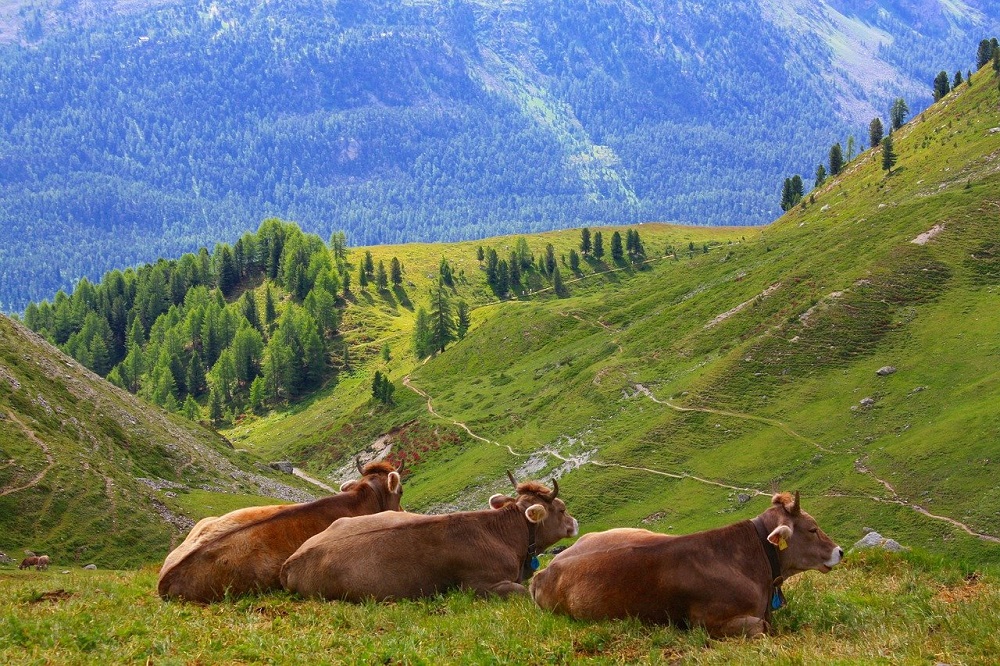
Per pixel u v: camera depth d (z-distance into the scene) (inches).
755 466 4104.3
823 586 612.4
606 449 4699.8
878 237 5910.4
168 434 3690.9
